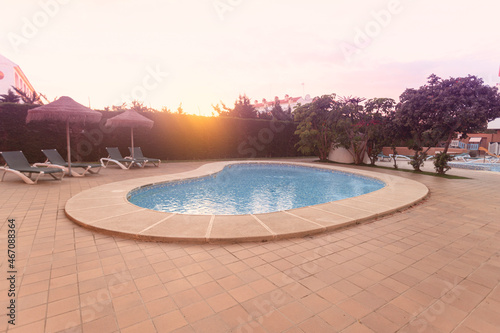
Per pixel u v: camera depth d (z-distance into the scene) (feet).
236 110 95.86
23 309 7.43
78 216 15.60
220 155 62.39
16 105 40.83
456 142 95.45
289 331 6.78
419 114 38.81
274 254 11.58
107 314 7.29
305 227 14.39
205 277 9.48
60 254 11.11
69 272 9.62
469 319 7.43
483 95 35.29
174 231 13.44
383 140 49.37
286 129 71.87
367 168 48.78
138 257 10.99
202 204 23.91
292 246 12.51
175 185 30.78
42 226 14.57
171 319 7.15
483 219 17.26
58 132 44.19
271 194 28.45
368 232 14.60
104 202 18.99
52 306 7.60
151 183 27.55
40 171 26.48
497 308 7.96
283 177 39.99
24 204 19.08
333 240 13.35
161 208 22.33
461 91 34.81
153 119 53.26
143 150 52.95
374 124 49.85
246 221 15.26
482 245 12.93
